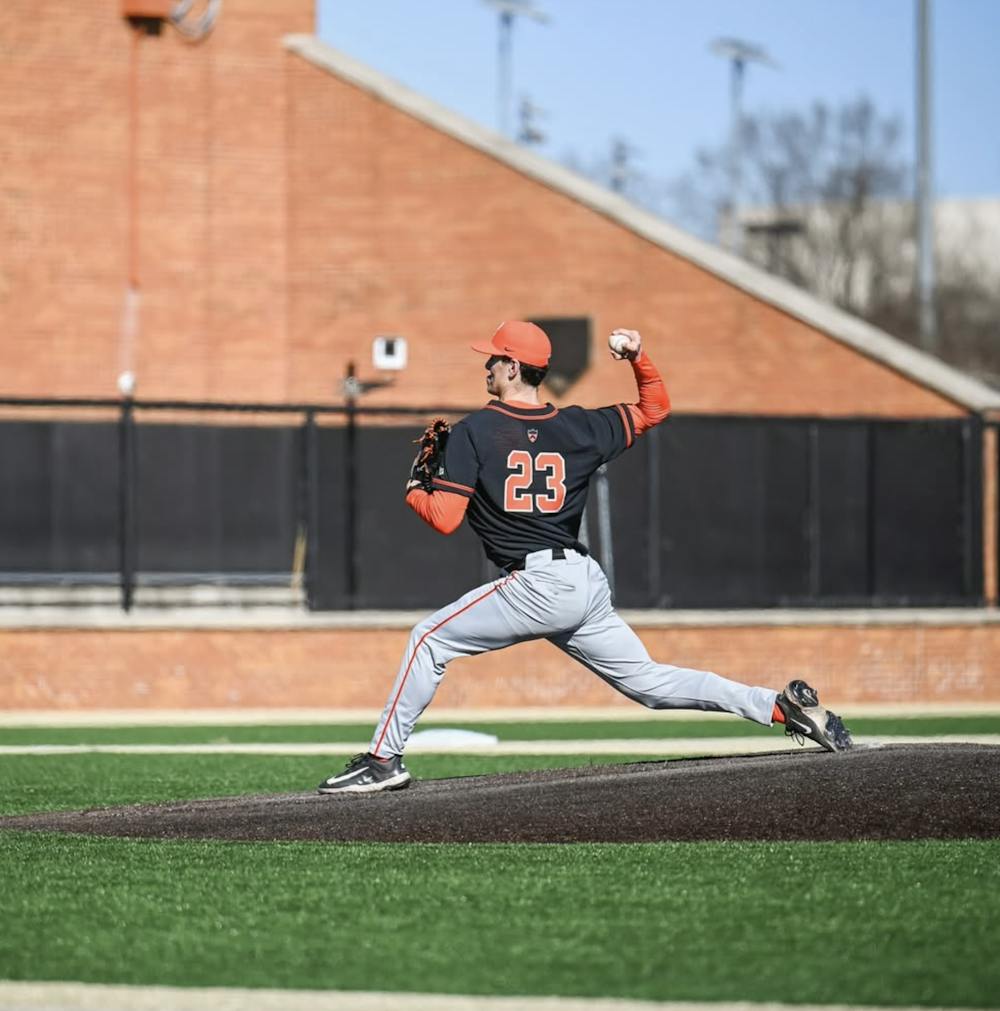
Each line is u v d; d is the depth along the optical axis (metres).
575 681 54.50
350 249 77.88
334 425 64.88
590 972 18.58
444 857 24.88
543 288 75.19
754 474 62.44
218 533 67.94
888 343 72.25
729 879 23.22
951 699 56.66
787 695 28.86
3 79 77.75
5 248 77.75
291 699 53.69
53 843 26.38
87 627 52.97
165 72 78.75
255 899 22.22
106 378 78.44
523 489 26.45
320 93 78.25
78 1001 17.73
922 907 21.53
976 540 60.09
